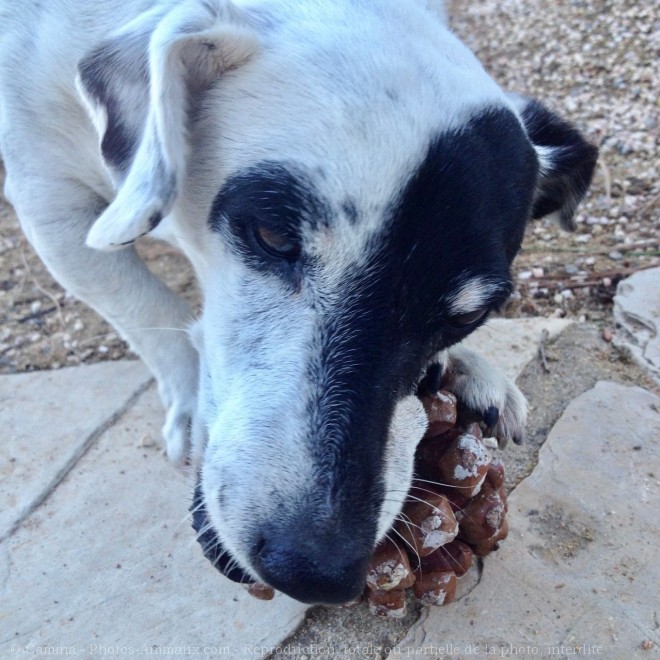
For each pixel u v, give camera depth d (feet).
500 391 1.15
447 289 0.82
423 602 1.00
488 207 0.84
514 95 1.20
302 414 0.79
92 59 0.89
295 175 0.81
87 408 1.32
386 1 0.93
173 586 1.07
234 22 0.88
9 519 1.15
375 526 0.78
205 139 0.90
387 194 0.79
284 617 1.03
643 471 1.18
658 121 2.00
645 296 1.47
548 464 1.19
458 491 0.98
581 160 1.16
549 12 2.53
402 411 0.87
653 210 1.74
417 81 0.85
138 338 1.21
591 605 1.02
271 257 0.84
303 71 0.85
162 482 1.20
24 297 1.63
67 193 1.12
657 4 2.40
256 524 0.77
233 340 0.86
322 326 0.81
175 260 1.71
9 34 1.07
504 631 0.99
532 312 1.51
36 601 1.05
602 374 1.35
